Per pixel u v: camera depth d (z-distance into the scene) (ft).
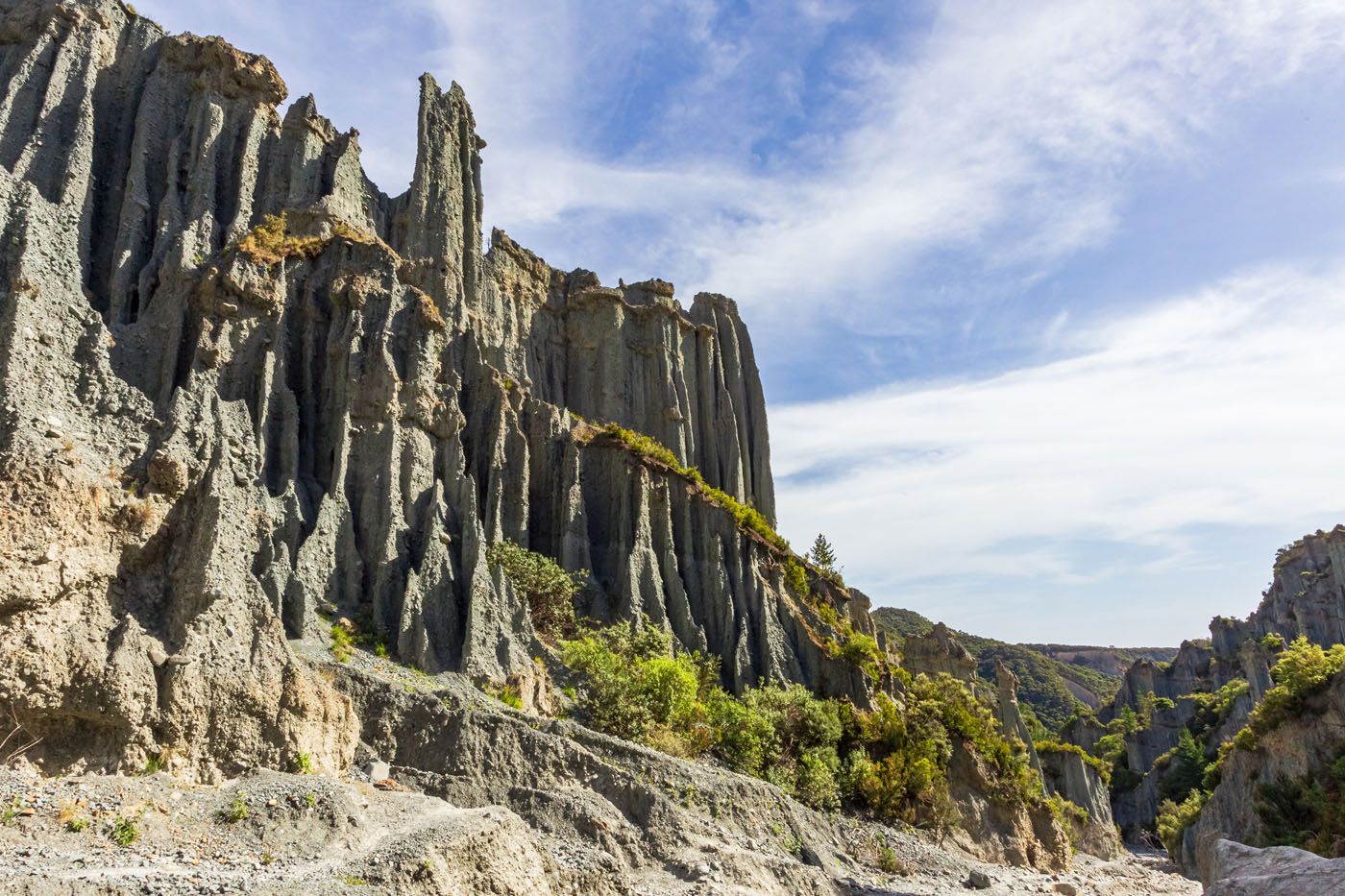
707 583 217.77
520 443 206.39
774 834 142.41
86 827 75.82
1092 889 197.98
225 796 86.22
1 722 85.51
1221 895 67.36
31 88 183.62
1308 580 525.34
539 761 128.47
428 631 152.05
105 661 91.91
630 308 286.87
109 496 101.50
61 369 113.70
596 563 212.64
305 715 103.55
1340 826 213.66
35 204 122.62
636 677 165.68
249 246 176.24
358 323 180.14
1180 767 433.07
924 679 258.78
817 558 284.20
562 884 97.25
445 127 239.91
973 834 204.23
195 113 200.03
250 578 108.99
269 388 165.37
